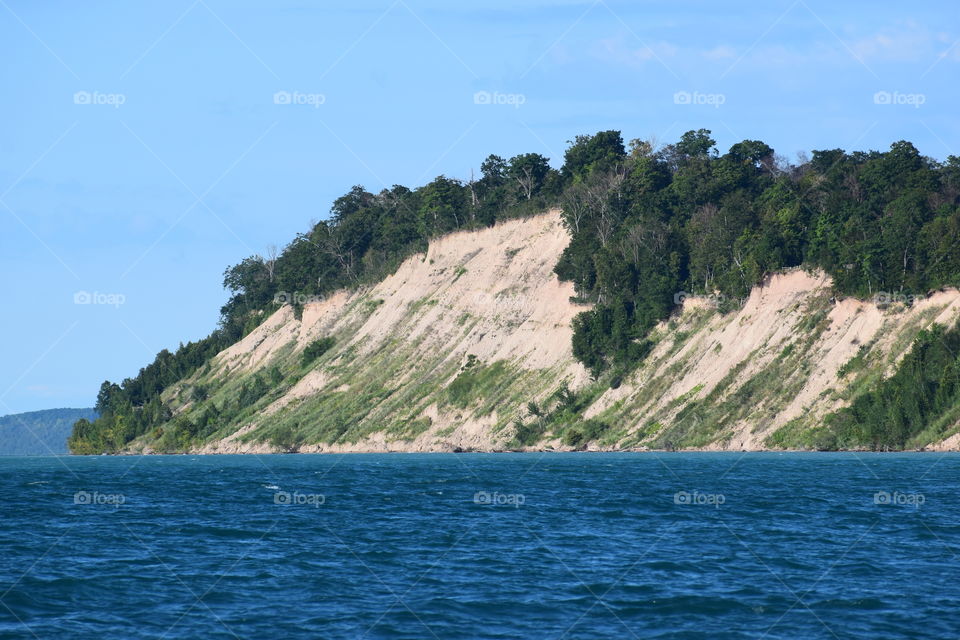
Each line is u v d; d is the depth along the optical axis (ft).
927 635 222.69
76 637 228.43
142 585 278.87
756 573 288.71
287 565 307.17
